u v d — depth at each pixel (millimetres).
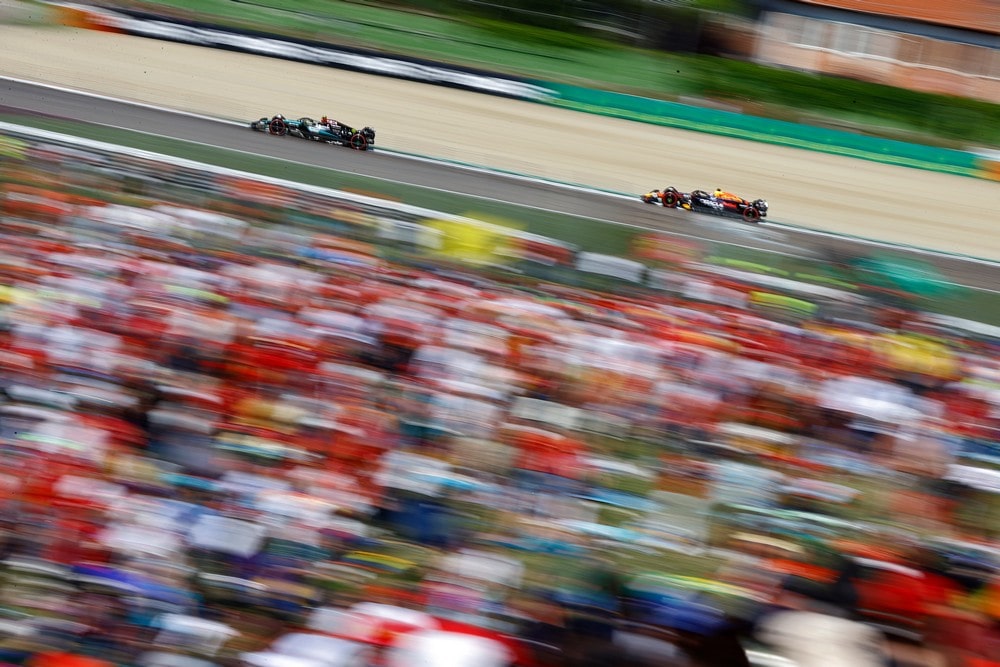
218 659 16438
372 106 95188
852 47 143500
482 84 109375
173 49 108125
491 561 19391
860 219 81062
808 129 108250
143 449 22406
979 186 101938
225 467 22016
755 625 15711
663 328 34188
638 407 27453
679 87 122625
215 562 18875
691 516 22062
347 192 55875
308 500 20703
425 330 30500
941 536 21750
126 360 25703
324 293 32875
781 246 61188
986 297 54625
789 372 30859
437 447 24000
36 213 39781
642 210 67875
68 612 17062
